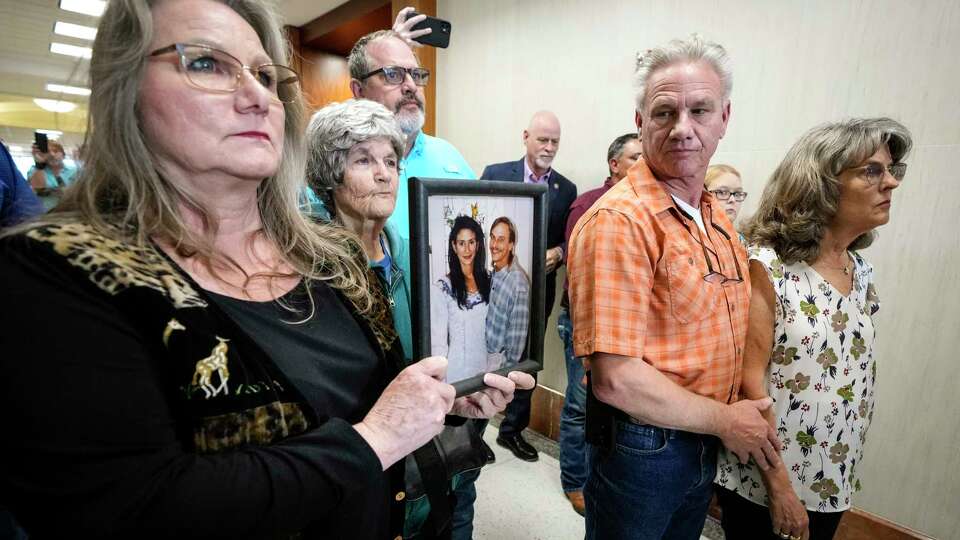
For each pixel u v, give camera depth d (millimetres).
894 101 1483
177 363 396
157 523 356
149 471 360
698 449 938
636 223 840
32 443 330
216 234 509
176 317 400
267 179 589
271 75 508
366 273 683
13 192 1179
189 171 472
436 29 1636
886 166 876
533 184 714
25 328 334
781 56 1699
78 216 421
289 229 606
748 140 1813
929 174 1446
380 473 477
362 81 1427
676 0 1956
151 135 448
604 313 823
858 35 1528
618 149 2018
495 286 692
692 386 889
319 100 4223
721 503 1088
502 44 2664
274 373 463
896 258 1529
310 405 483
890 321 1557
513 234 708
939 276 1457
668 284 856
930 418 1502
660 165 900
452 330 651
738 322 940
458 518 1181
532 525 1772
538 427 2559
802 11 1637
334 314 597
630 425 908
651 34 2051
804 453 950
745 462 882
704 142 866
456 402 731
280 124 513
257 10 533
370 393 601
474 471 1116
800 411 944
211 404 408
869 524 1612
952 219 1423
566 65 2389
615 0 2160
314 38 3922
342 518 489
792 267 968
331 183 900
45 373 333
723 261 942
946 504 1489
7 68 3070
